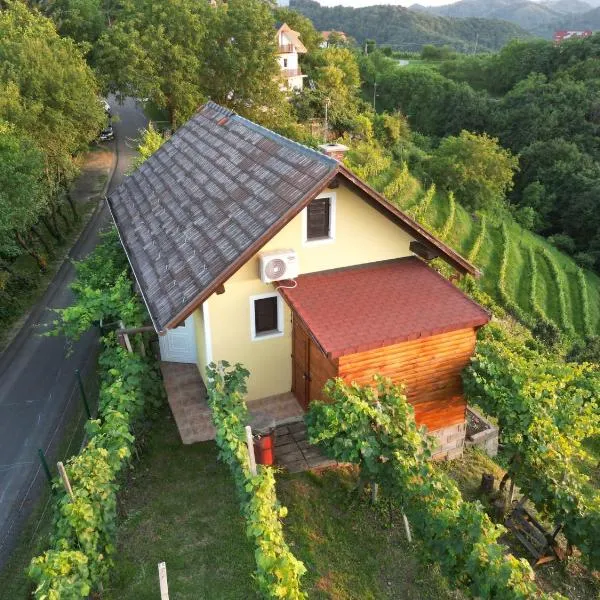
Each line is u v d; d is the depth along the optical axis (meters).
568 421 11.16
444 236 39.31
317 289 11.84
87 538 7.93
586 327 37.75
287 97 48.44
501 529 8.11
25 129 21.58
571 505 9.35
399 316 11.02
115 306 12.41
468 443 12.96
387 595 8.97
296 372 12.73
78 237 26.28
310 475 10.89
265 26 37.75
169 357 14.44
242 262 10.41
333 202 11.73
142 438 11.54
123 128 43.56
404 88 83.44
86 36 38.12
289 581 7.27
